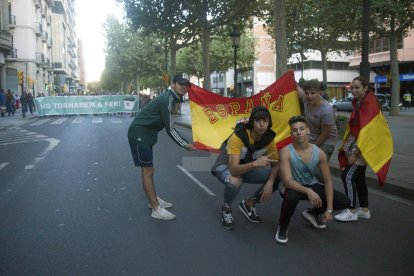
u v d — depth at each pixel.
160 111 5.30
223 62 49.38
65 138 15.21
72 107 30.92
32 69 46.78
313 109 5.38
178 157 10.57
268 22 25.12
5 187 7.15
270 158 4.89
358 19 21.55
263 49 61.50
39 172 8.49
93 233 4.80
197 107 6.39
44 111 29.86
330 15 22.45
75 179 7.79
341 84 58.62
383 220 5.31
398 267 3.87
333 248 4.34
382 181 5.14
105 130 18.78
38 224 5.14
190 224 5.14
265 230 4.93
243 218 5.40
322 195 4.72
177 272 3.75
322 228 4.96
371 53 45.28
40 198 6.40
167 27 25.67
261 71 61.78
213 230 4.91
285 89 6.07
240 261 4.00
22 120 25.67
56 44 74.00
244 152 4.86
